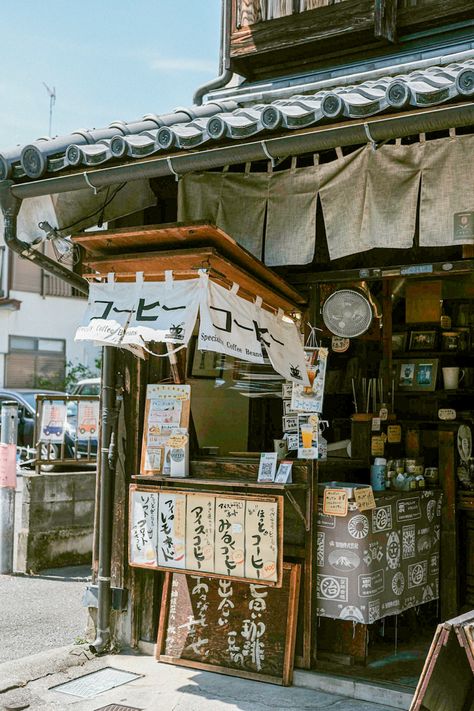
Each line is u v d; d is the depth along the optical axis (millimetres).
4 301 25406
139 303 4848
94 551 6137
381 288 6934
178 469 5582
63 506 9242
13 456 8961
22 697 4949
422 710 3760
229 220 5551
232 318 4801
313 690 5051
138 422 5922
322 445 5578
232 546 5199
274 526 5051
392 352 7414
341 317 5535
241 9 6656
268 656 5207
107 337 4848
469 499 6297
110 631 5953
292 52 6496
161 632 5621
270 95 6012
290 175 5324
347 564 5215
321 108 3926
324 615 5281
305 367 5438
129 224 6188
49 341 26703
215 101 6176
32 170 4879
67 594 7984
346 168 5086
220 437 6297
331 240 5121
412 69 5520
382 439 6441
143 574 5867
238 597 5414
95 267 5082
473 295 7723
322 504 5340
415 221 5121
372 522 5301
